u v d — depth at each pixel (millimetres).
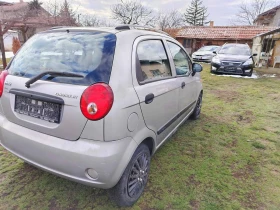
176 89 2611
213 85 7703
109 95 1493
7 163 2521
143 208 1952
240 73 9328
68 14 15164
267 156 2934
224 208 1987
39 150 1682
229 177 2443
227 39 22547
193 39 24812
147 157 2115
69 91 1533
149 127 2018
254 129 3844
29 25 11562
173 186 2252
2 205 1910
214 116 4488
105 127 1493
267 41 13469
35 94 1661
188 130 3723
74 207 1930
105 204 1979
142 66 1943
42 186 2168
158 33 2553
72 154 1540
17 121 1840
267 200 2109
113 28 2021
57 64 1759
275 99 5902
